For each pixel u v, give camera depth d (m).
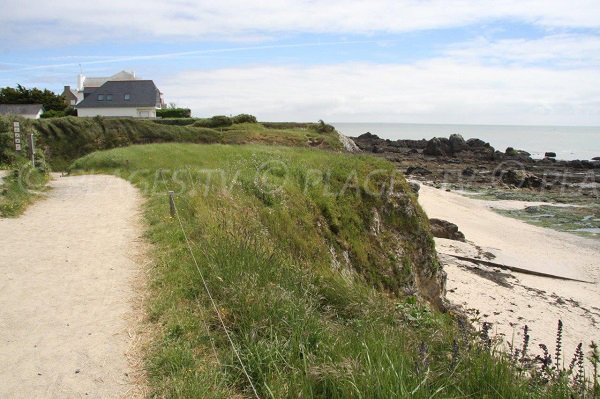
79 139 38.97
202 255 7.33
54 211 11.75
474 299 16.89
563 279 19.77
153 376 4.55
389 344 4.97
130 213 11.55
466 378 4.41
